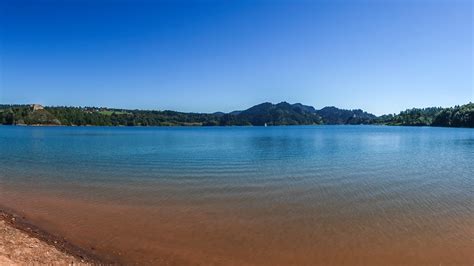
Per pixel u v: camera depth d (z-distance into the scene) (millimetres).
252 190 23094
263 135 123188
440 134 123438
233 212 17812
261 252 12844
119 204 19344
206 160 40469
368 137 104750
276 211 18078
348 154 48844
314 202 19969
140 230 15070
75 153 48906
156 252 12789
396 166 35781
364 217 17062
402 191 23062
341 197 21234
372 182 26250
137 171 31375
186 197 21047
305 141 84000
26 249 11805
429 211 18172
